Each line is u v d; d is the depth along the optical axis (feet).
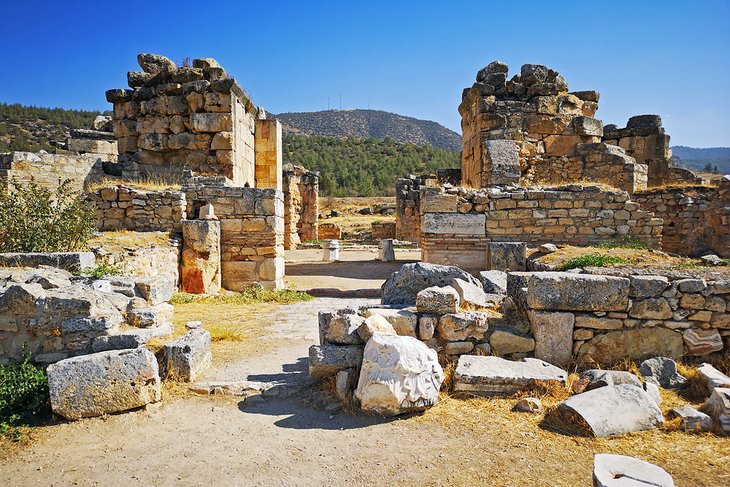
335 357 16.56
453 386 16.20
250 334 25.08
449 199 41.50
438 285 21.74
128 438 13.87
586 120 56.85
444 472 11.79
